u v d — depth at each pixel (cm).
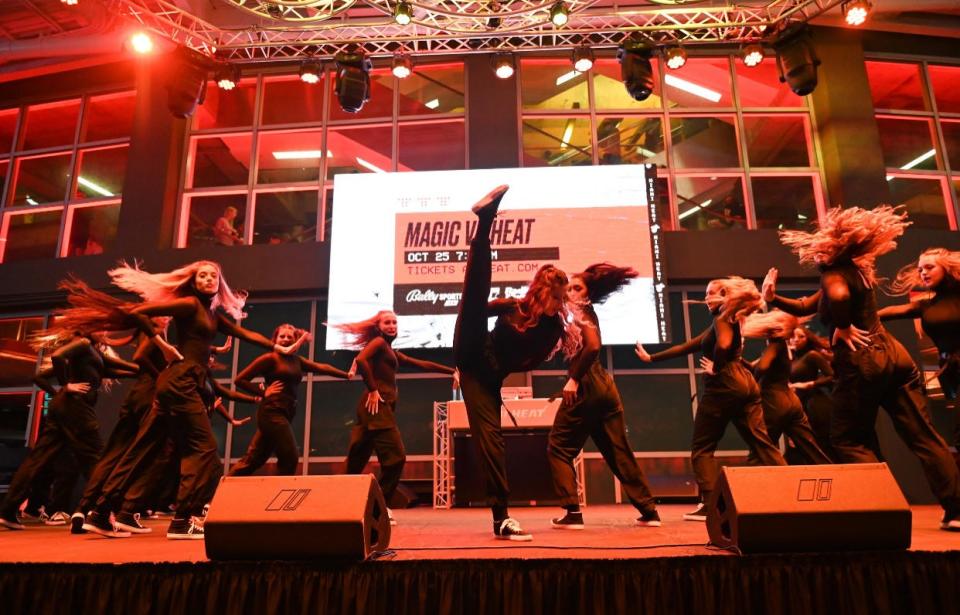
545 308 284
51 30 808
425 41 794
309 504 210
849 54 827
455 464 619
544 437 604
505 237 730
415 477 708
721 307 388
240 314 375
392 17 689
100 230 852
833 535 208
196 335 337
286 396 421
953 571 205
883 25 830
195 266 345
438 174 751
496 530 278
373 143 840
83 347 448
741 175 815
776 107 843
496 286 718
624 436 355
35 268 808
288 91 873
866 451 314
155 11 720
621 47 707
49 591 211
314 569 207
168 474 435
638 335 701
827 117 809
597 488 700
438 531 325
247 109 868
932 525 318
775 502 209
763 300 349
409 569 207
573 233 729
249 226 815
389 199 746
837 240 312
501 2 723
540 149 821
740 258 756
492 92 824
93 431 448
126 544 285
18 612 209
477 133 811
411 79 862
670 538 272
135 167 826
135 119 843
